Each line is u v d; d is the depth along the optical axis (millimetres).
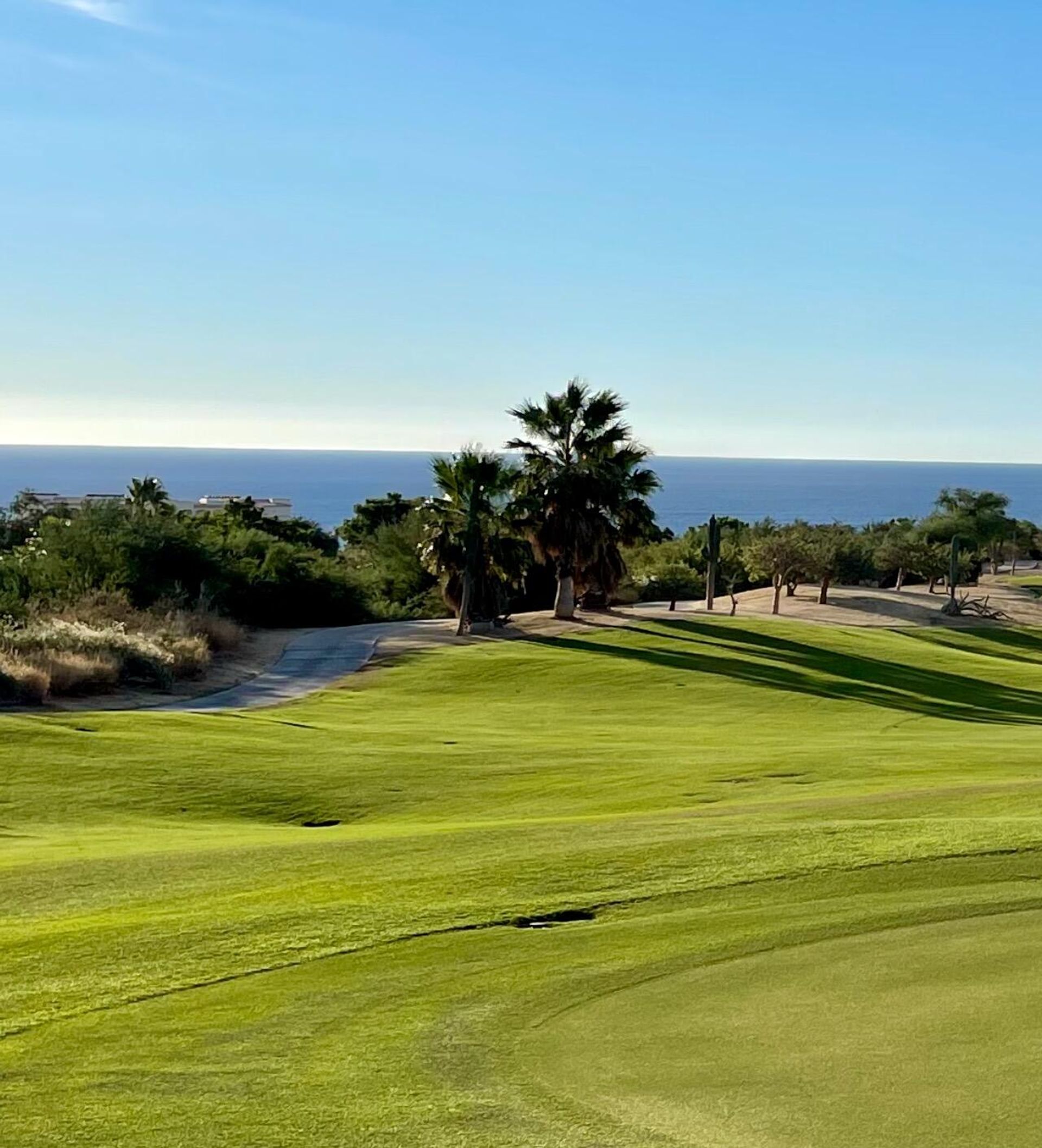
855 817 16781
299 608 62469
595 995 9320
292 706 37844
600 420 54188
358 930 11414
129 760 24953
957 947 10164
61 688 35938
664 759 25688
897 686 43344
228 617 55469
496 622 54250
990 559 106688
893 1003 8828
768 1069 7664
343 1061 8156
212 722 30828
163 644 42156
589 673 43719
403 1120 7094
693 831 15625
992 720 37312
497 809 21250
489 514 52719
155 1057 8406
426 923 11586
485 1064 7988
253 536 66000
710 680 42750
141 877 14242
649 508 55969
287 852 15383
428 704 39125
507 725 34031
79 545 54844
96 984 10133
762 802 19734
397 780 23703
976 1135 6625
